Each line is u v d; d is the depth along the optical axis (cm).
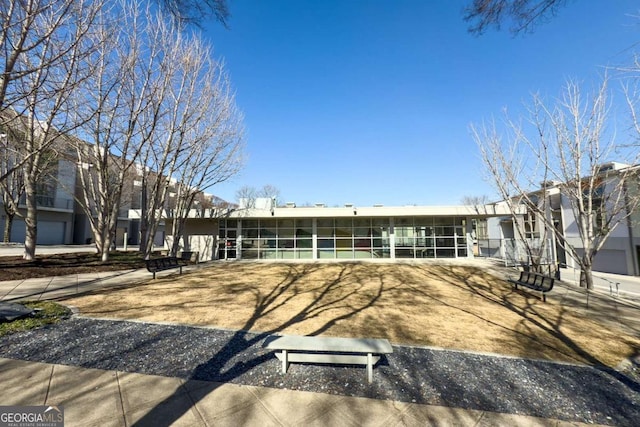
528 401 334
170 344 475
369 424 283
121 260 1619
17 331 508
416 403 322
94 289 927
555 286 1280
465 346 502
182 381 357
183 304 751
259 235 2225
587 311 821
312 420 288
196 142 1742
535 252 1819
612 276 1898
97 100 1272
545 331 611
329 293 955
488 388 360
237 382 359
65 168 3095
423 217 2241
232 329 559
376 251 2225
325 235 2233
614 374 415
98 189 1697
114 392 328
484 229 3244
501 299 938
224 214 2091
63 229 3319
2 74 590
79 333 514
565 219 2389
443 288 1104
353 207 2106
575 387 371
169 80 1505
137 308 699
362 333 557
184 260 1888
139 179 2464
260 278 1262
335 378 377
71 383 345
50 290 891
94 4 835
